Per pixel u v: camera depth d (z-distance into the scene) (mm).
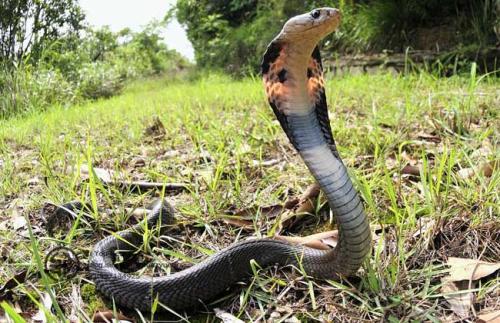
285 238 451
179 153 706
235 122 847
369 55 1670
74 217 521
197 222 501
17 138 927
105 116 1100
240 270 408
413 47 1593
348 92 1062
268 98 364
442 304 363
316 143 352
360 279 391
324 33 343
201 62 3234
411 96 898
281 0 2328
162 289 388
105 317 379
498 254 409
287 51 353
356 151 623
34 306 405
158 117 899
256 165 610
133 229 470
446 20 1567
